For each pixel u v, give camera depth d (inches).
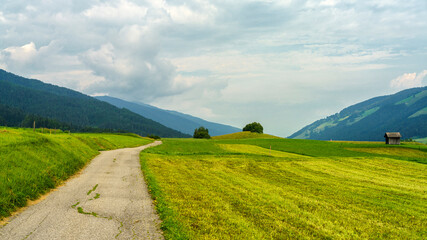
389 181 1118.4
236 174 1099.9
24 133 1051.3
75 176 823.7
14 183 537.0
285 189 823.1
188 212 502.9
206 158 1672.0
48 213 454.6
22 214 443.8
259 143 3609.7
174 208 517.0
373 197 774.5
